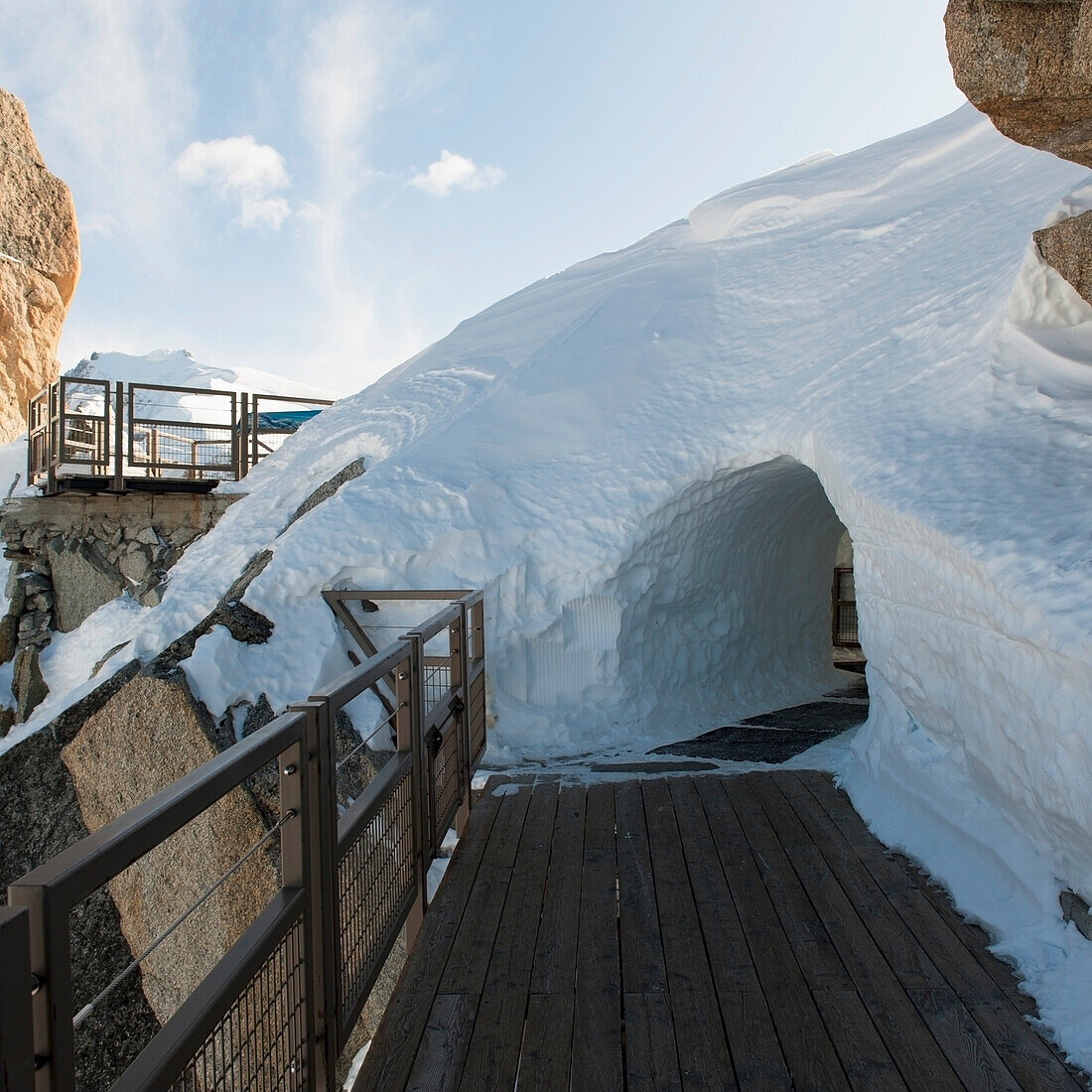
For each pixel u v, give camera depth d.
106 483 11.62
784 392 7.24
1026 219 6.29
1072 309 4.56
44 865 1.04
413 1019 2.48
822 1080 2.15
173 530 11.65
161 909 5.14
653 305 9.66
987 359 4.81
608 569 6.86
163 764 5.81
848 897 3.23
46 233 27.30
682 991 2.59
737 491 7.62
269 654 6.30
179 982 5.00
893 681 4.29
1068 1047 2.22
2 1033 0.88
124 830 1.15
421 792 3.09
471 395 9.29
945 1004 2.48
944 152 9.86
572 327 9.73
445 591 6.08
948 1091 2.09
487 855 3.76
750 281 9.46
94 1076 4.98
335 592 6.55
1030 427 4.09
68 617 12.31
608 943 2.91
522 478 7.45
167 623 7.11
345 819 2.29
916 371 5.71
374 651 6.51
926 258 7.48
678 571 7.58
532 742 6.79
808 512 9.30
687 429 7.51
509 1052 2.31
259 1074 1.60
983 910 3.00
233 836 4.88
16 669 12.06
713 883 3.40
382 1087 2.17
